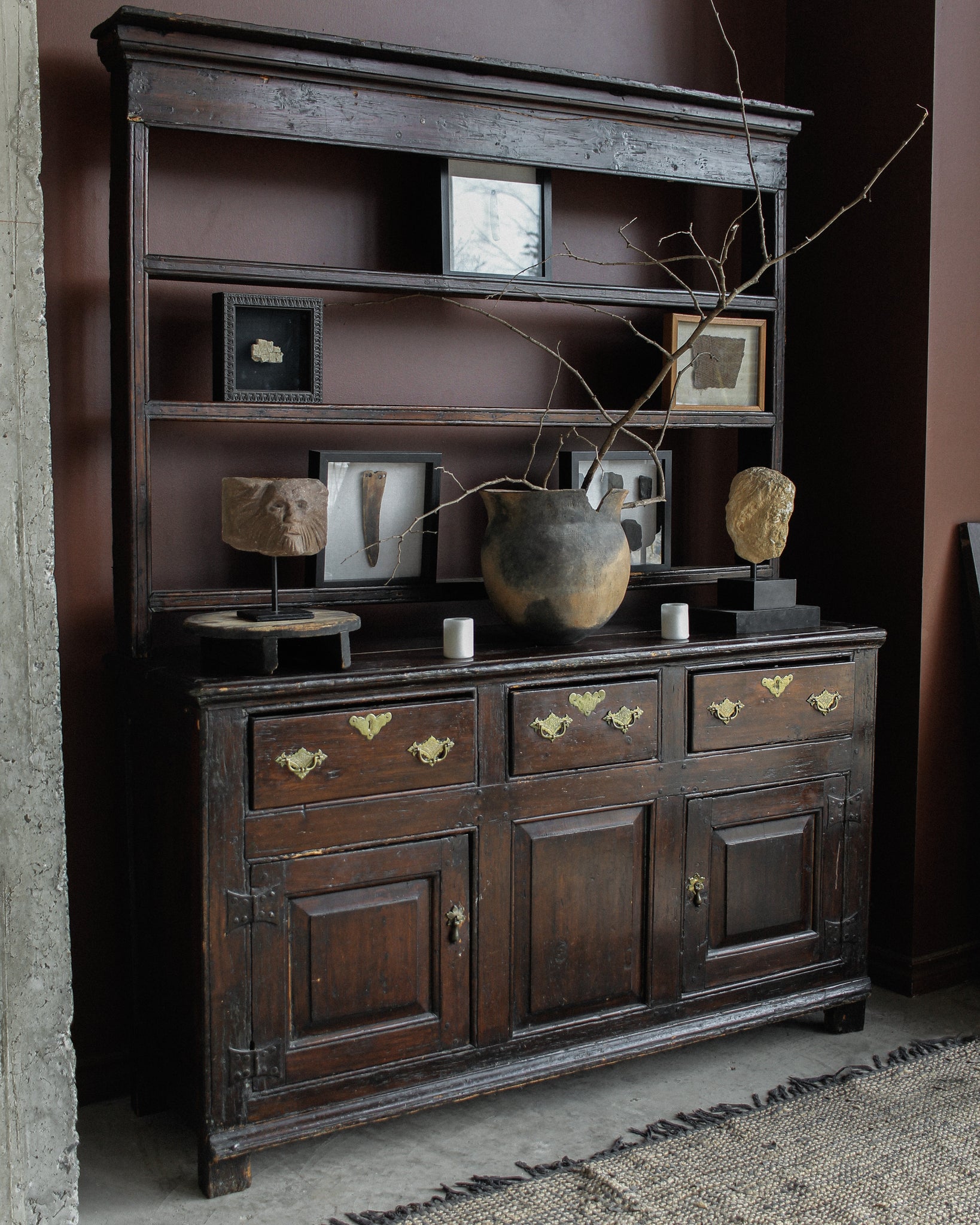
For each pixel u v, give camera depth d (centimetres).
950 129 284
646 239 296
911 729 293
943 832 299
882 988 301
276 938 205
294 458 258
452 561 277
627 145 264
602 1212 200
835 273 307
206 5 238
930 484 288
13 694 190
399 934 217
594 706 233
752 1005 257
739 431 305
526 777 228
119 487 228
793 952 262
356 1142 224
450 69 240
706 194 303
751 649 251
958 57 284
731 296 244
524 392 281
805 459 318
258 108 225
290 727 204
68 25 227
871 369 299
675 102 266
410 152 240
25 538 189
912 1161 216
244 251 247
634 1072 253
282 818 204
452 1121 232
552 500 238
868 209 297
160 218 239
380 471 255
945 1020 280
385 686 212
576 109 257
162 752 214
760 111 276
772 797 257
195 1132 214
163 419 224
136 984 233
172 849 212
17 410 188
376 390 262
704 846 249
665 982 246
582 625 240
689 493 307
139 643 226
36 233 187
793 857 261
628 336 293
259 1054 205
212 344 246
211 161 243
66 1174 196
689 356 281
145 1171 214
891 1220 198
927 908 298
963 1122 230
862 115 297
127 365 219
